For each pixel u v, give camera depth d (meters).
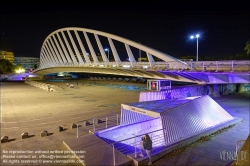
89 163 9.46
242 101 26.45
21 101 30.58
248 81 21.72
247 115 19.19
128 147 12.54
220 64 22.73
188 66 26.56
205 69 23.83
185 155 10.80
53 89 44.66
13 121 18.33
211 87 29.66
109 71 47.78
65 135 13.83
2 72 106.12
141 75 39.84
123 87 50.28
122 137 13.98
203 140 12.81
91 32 48.66
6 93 41.31
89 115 20.25
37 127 16.22
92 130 14.53
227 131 14.59
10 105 27.19
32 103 28.48
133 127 14.66
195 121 13.88
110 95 36.00
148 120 15.28
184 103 14.56
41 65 106.19
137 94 36.88
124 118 15.27
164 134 11.55
